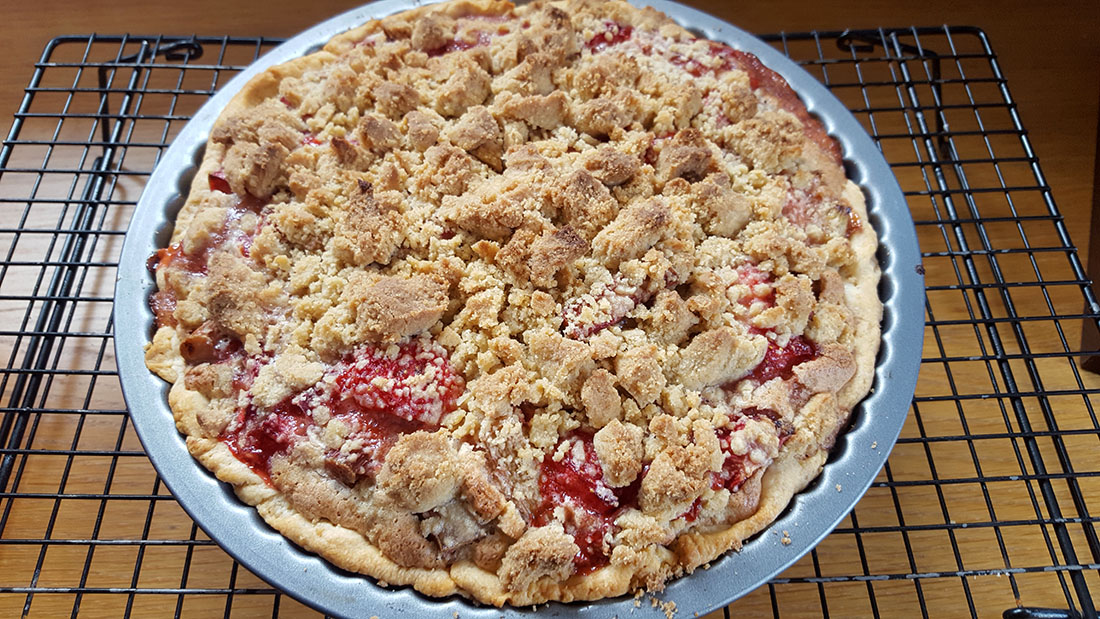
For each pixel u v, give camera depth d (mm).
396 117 342
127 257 311
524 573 249
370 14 394
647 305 298
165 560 345
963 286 341
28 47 492
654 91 353
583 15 379
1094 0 520
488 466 265
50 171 358
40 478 364
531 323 288
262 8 511
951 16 516
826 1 521
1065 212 451
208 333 288
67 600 337
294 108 351
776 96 365
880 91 494
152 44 451
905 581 350
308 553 259
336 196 313
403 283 286
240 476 267
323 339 280
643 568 255
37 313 407
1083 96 489
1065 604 343
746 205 320
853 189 341
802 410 281
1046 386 396
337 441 267
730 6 520
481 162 332
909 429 385
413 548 255
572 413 276
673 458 261
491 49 363
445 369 280
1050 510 294
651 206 303
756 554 262
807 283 301
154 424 277
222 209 314
